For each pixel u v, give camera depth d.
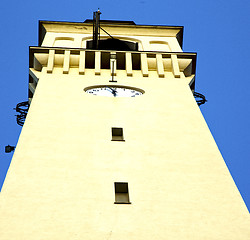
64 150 34.47
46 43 55.16
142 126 37.69
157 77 46.25
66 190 30.94
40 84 43.09
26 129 36.28
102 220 28.92
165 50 55.97
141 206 30.08
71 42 56.62
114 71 46.72
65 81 44.12
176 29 59.38
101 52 47.88
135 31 58.78
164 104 40.94
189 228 28.70
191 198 30.91
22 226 28.22
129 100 41.25
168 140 36.16
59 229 28.14
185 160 34.16
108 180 32.03
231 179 32.50
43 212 29.27
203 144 35.88
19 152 33.84
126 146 35.25
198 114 39.56
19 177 31.73
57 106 39.66
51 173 32.28
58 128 36.72
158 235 28.11
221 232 28.53
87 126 37.22
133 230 28.36
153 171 33.06
